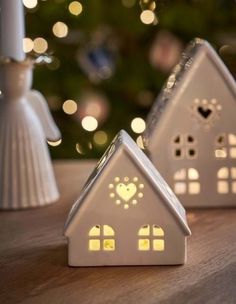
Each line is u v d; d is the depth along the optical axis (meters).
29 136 0.76
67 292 0.55
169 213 0.59
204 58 0.72
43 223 0.71
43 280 0.57
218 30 1.45
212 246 0.64
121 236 0.59
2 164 0.75
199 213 0.73
